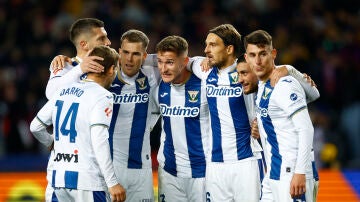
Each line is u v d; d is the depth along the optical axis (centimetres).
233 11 5331
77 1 5453
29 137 4588
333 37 5294
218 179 2630
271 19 5259
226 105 2603
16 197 3562
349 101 4881
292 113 2356
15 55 4994
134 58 2575
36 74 4869
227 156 2617
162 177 2728
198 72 2645
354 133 4647
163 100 2678
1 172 4066
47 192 2478
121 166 2641
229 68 2602
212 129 2638
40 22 5212
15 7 5338
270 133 2444
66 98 2397
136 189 2673
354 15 5553
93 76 2420
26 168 4172
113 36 5141
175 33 5216
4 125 4559
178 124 2669
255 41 2405
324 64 4969
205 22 5266
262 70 2412
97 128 2316
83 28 2600
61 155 2378
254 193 2609
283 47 5144
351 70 4991
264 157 2662
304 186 2348
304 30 5269
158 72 2688
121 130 2638
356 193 3531
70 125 2362
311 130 2358
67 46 5062
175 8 5466
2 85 4753
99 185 2359
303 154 2345
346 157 4572
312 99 2561
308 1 5516
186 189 2705
